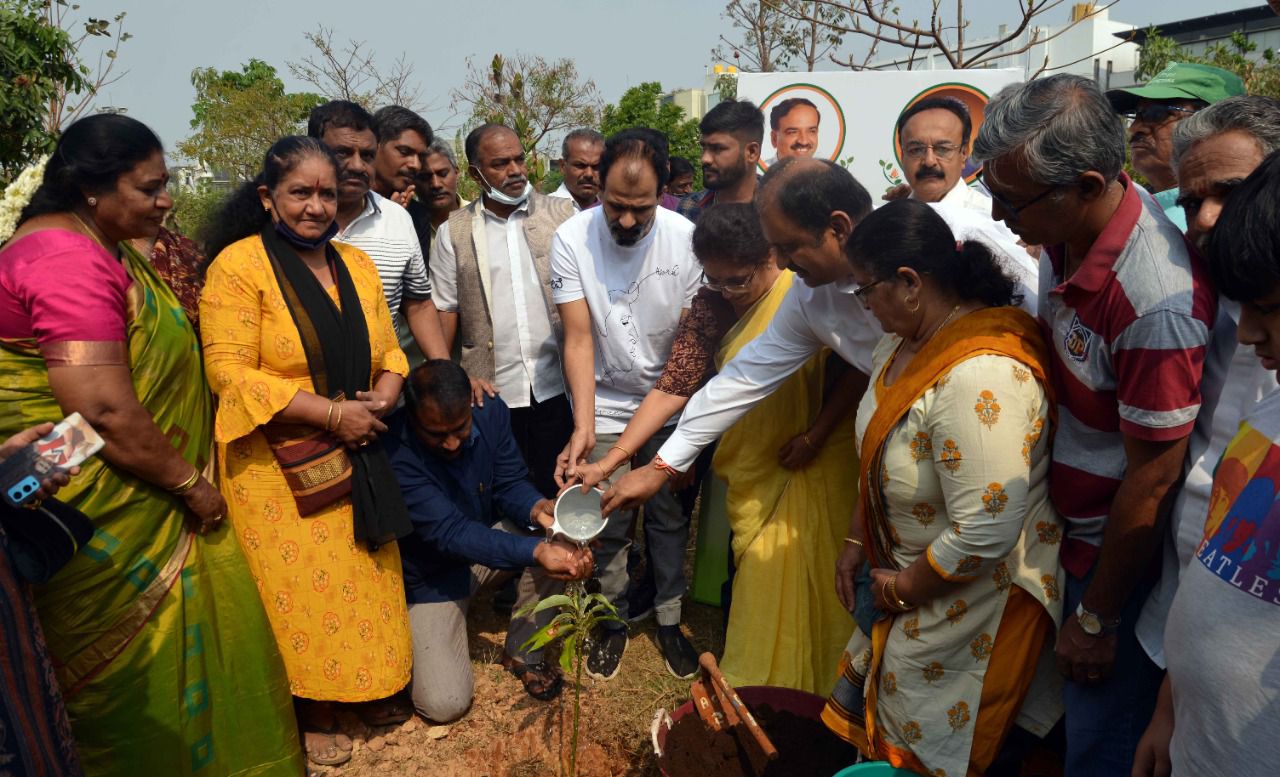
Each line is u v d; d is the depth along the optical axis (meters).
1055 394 2.25
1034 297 2.58
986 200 3.57
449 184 4.77
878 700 2.51
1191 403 1.96
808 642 3.23
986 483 2.14
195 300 3.03
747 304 3.32
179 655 2.59
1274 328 1.32
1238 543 1.39
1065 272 2.20
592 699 3.41
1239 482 1.43
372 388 3.14
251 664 2.79
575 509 3.15
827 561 3.22
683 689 3.46
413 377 3.07
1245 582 1.36
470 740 3.21
